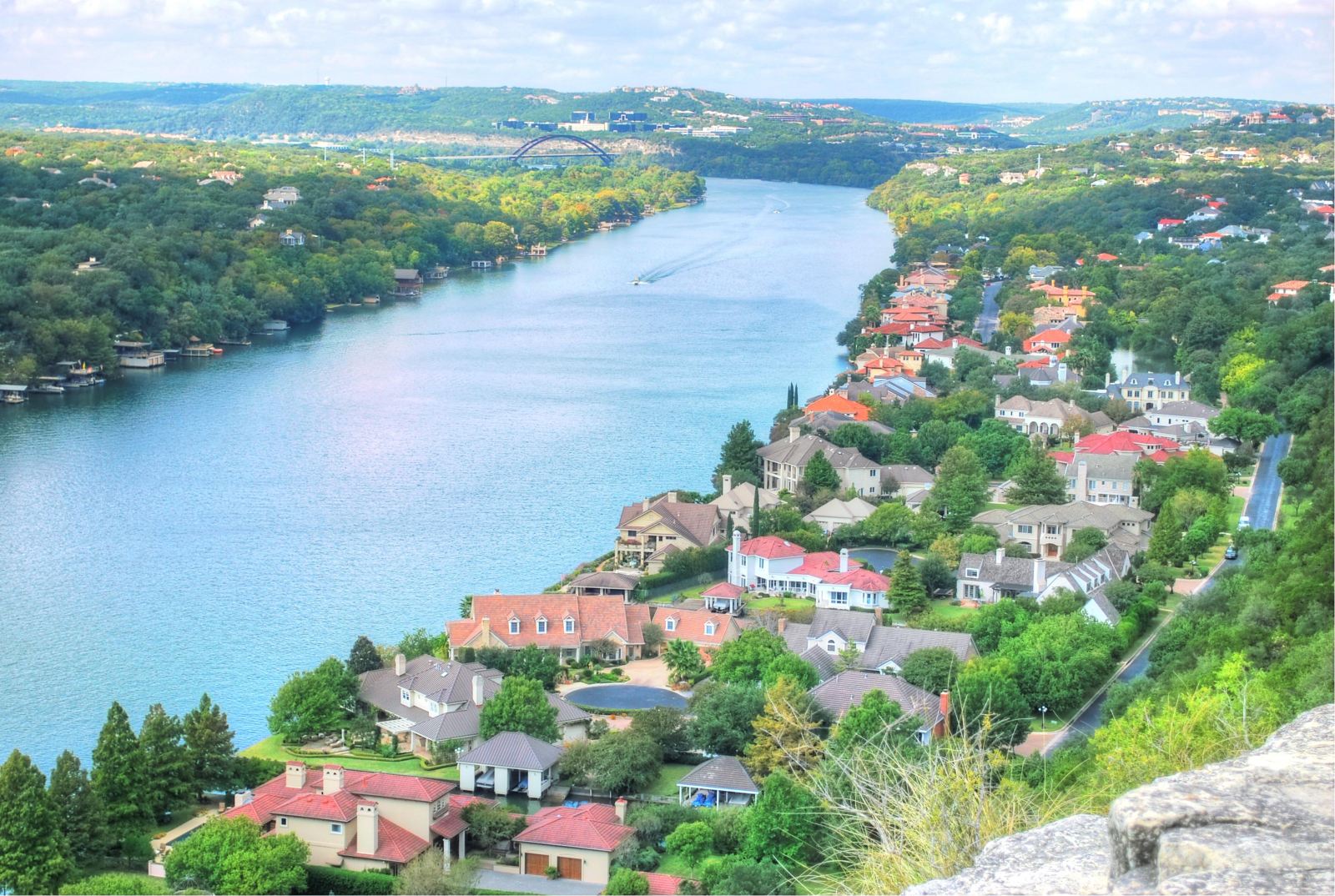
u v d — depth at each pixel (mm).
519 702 114938
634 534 173625
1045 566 157875
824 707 115875
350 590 160000
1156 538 167250
